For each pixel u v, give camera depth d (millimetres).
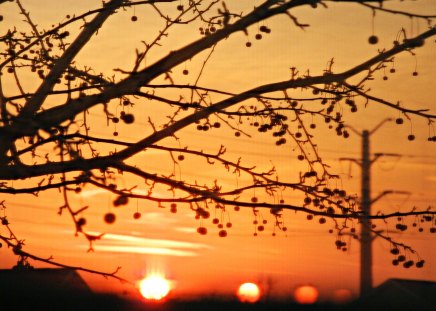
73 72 10727
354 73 9547
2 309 9773
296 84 9672
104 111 8398
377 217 9672
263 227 10203
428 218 9867
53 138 8578
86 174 7695
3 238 10406
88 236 7262
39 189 9594
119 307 9773
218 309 9633
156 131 9703
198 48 8531
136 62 8461
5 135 8562
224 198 9844
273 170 10047
